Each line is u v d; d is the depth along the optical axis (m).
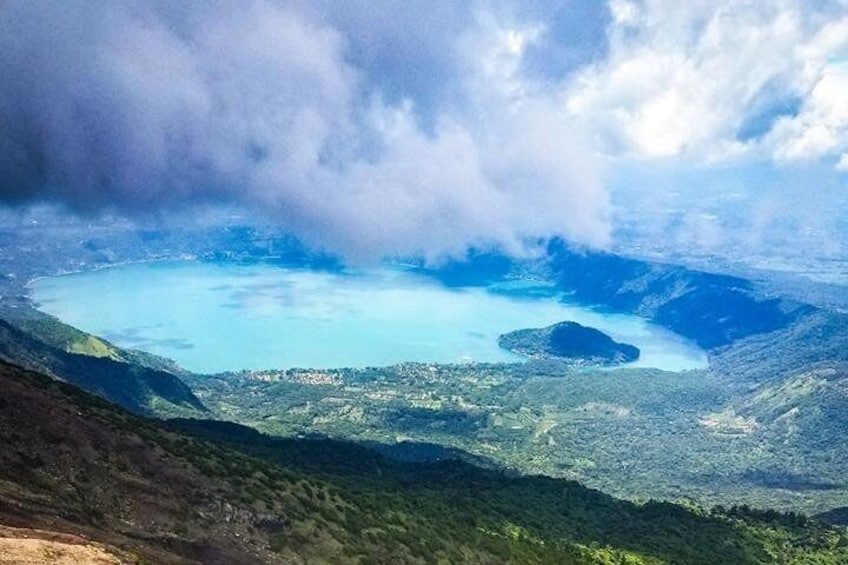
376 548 133.12
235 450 174.62
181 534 105.94
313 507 136.50
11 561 62.50
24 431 109.56
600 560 186.38
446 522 170.75
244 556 107.56
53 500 96.69
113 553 74.88
